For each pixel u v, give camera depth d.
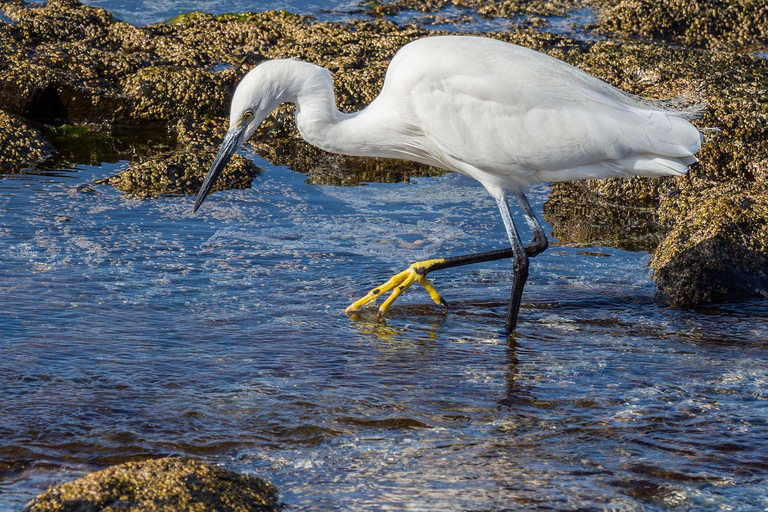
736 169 15.68
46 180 15.09
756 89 17.25
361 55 20.58
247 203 14.52
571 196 15.71
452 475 7.06
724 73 18.30
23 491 6.68
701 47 22.80
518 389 8.67
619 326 10.39
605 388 8.70
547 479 7.02
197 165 15.53
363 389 8.58
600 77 18.72
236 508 6.16
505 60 10.00
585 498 6.74
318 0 24.62
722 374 9.02
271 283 11.31
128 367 8.83
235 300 10.73
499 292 11.41
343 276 11.63
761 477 7.06
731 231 11.75
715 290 11.23
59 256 11.76
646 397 8.50
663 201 14.71
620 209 15.08
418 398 8.43
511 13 24.28
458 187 16.00
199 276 11.40
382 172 16.77
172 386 8.48
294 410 8.10
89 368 8.75
